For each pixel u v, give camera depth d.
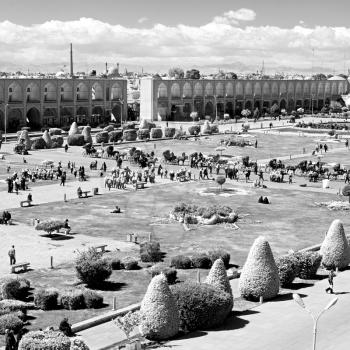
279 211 74.44
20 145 120.06
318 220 70.19
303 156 123.75
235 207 76.12
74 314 40.91
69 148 130.50
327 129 176.50
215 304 38.34
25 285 43.84
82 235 61.47
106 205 76.00
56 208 73.75
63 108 169.50
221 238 61.47
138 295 44.69
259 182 90.94
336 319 40.50
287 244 59.69
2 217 65.31
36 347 32.28
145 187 88.75
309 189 89.25
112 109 186.12
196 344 36.34
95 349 35.47
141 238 60.91
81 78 175.88
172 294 37.69
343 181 96.38
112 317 40.31
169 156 112.00
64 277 48.16
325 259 52.16
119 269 50.84
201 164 107.00
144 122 160.75
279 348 35.91
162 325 36.69
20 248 56.22
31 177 91.62
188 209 70.88
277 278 44.38
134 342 35.62
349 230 65.44
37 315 40.69
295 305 43.12
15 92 158.75
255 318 40.62
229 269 50.47
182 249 57.28
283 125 188.88
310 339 37.28
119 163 104.50
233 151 129.62
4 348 35.19
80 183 90.44
